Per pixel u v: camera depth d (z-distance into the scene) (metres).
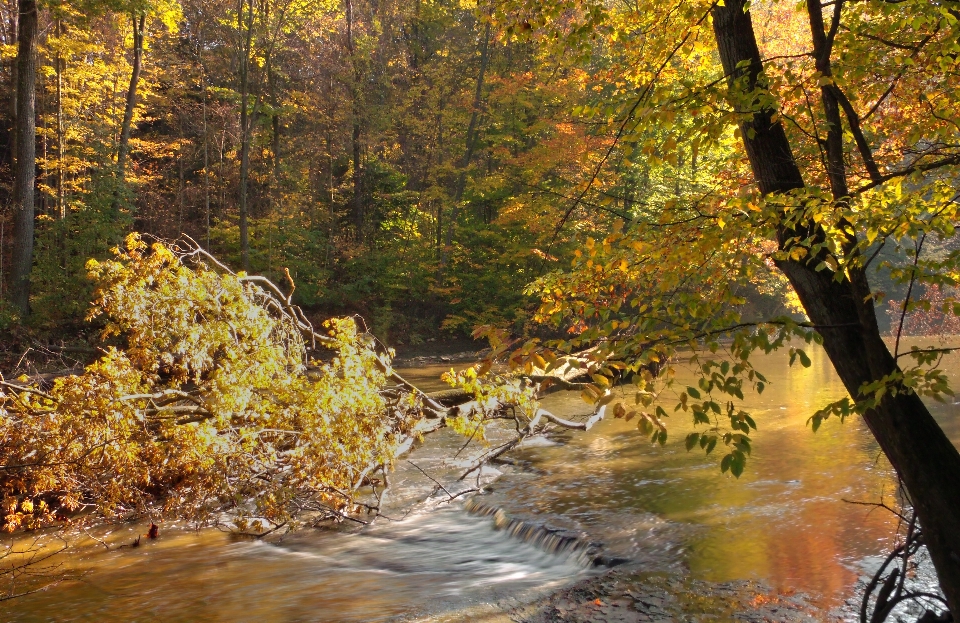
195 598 6.08
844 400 3.44
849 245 3.68
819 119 4.69
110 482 7.52
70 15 21.03
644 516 7.34
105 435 7.12
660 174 19.33
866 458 9.12
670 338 3.44
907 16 4.25
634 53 5.56
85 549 7.37
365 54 29.11
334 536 7.65
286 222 28.36
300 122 35.12
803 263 3.91
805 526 6.74
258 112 29.42
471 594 5.91
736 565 5.93
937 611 4.73
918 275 3.43
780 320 3.26
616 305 4.30
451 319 27.17
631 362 3.48
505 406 10.62
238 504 7.71
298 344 8.65
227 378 7.61
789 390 15.08
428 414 11.80
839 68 4.60
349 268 29.27
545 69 21.95
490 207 29.92
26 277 19.28
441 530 7.67
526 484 8.92
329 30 29.77
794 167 4.11
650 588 5.61
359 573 6.59
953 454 3.51
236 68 29.27
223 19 27.86
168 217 30.20
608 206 4.50
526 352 3.50
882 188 3.90
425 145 31.81
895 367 3.50
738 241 3.92
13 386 7.90
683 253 3.95
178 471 7.75
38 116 25.23
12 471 7.39
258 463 8.04
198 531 7.88
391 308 28.45
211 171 33.16
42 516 8.01
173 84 30.33
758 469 8.88
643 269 4.18
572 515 7.52
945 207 3.54
